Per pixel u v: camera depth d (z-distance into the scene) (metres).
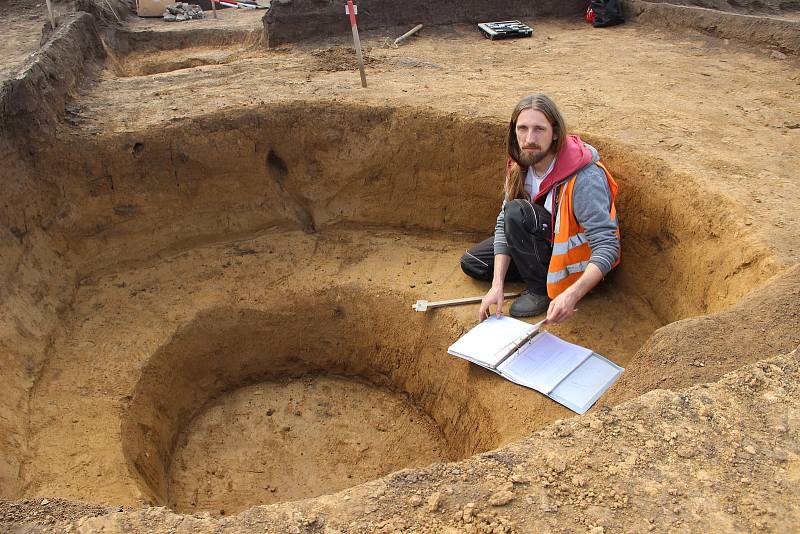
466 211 5.19
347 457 4.46
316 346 5.04
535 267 4.11
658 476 2.19
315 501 2.23
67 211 4.82
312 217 5.46
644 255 4.18
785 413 2.36
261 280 5.04
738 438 2.29
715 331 2.80
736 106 4.99
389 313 4.81
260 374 5.04
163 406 4.45
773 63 5.92
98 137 4.80
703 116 4.80
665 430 2.34
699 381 2.60
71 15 6.78
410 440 4.53
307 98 5.18
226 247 5.33
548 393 3.58
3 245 4.35
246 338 4.93
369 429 4.65
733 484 2.14
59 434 3.83
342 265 5.15
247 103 5.14
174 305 4.82
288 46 6.88
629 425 2.38
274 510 2.21
